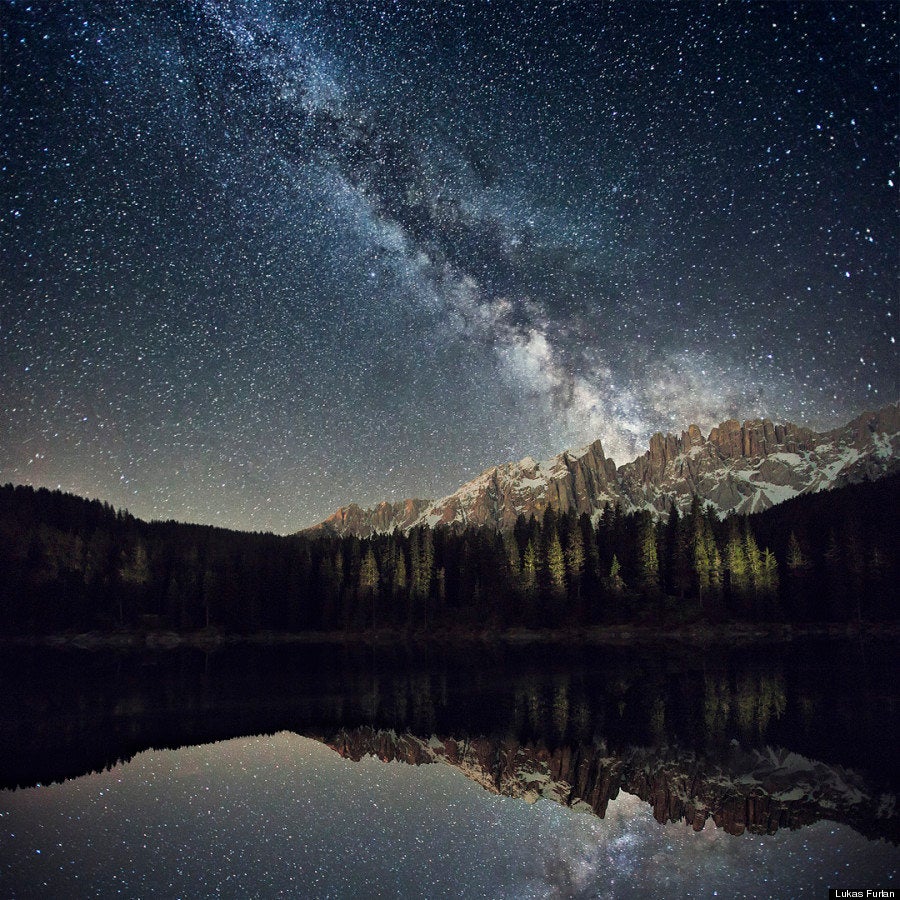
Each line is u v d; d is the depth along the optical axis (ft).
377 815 89.81
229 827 85.81
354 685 197.57
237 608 424.46
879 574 376.27
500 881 68.69
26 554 431.02
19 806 92.89
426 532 488.44
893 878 63.46
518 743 119.85
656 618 372.99
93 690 191.11
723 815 81.92
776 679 184.75
